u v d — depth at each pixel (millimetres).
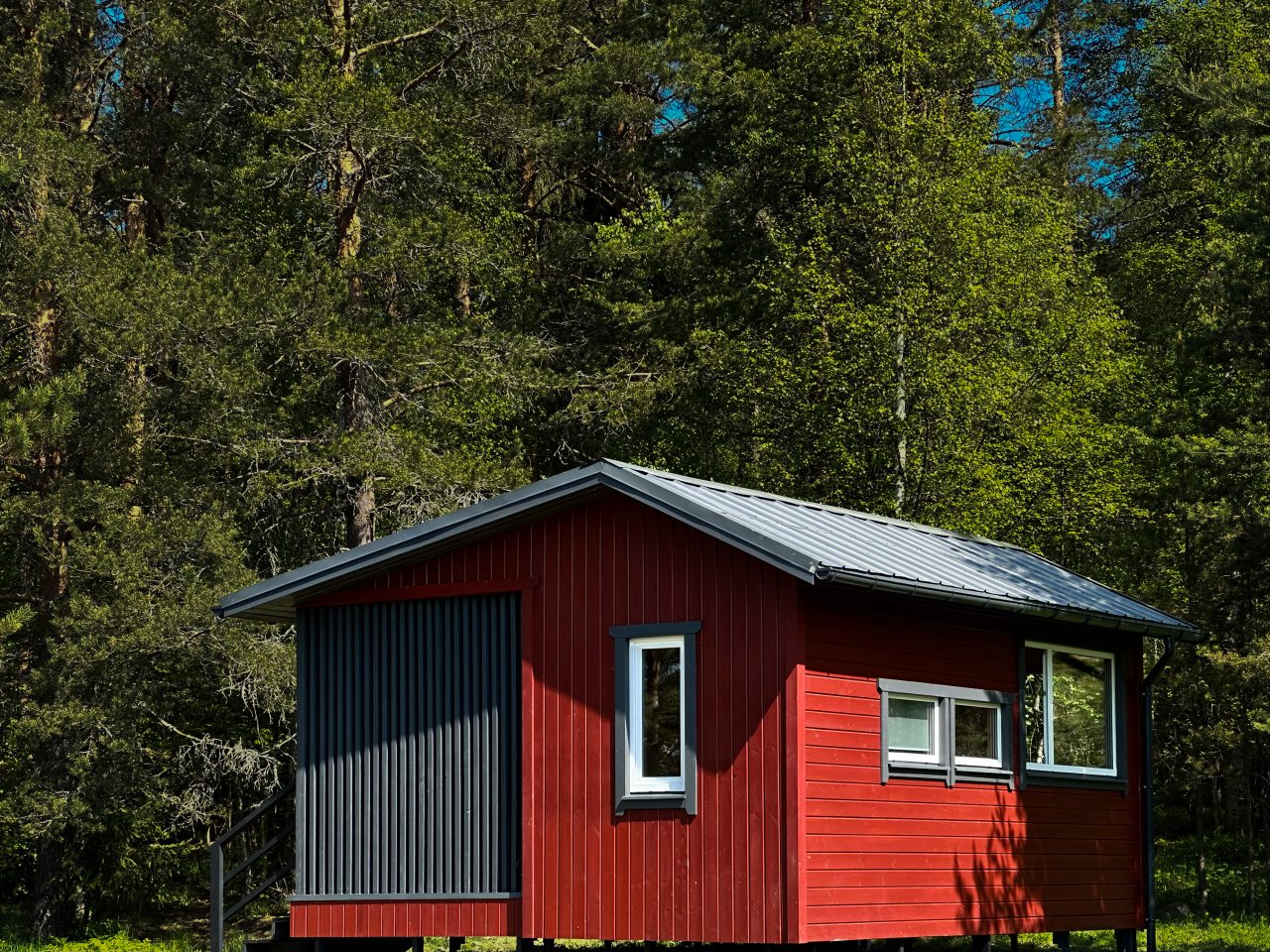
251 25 28797
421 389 28688
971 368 28609
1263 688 23875
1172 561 28203
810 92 33969
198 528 25953
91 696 25953
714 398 33344
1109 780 18719
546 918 15547
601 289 34906
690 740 14992
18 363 28750
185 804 26906
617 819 15273
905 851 15500
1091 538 29953
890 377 29250
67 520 26312
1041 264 30625
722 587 15031
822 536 16125
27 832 25531
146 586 25812
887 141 31328
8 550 29375
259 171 28094
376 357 27266
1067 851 17938
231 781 29609
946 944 23109
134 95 31016
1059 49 44156
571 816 15547
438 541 16469
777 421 32281
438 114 29766
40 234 26203
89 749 25953
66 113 29688
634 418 32719
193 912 32406
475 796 16359
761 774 14547
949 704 16328
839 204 31672
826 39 32906
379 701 17109
